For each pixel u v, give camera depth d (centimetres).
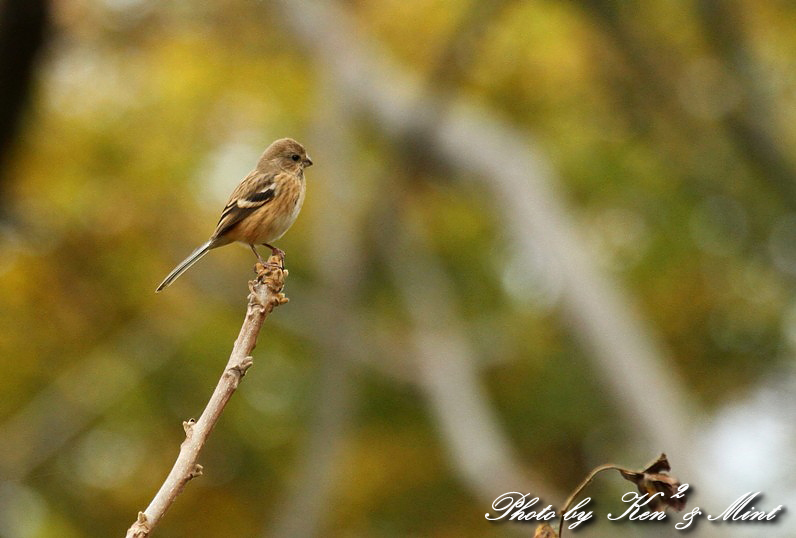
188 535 1839
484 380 1911
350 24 1758
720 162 1814
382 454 1884
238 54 1858
